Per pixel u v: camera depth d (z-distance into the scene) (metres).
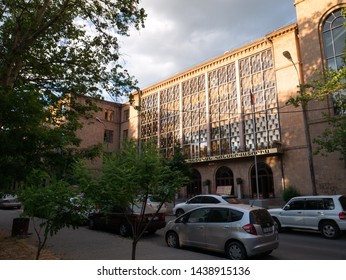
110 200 5.50
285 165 24.06
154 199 6.18
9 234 12.21
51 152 9.16
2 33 12.27
